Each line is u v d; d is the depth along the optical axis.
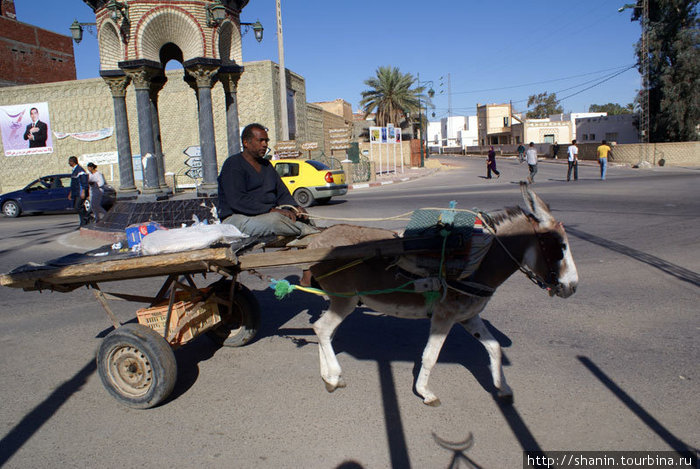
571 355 4.91
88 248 11.22
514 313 6.21
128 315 6.77
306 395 4.36
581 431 3.64
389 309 4.27
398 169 43.34
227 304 5.15
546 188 20.11
